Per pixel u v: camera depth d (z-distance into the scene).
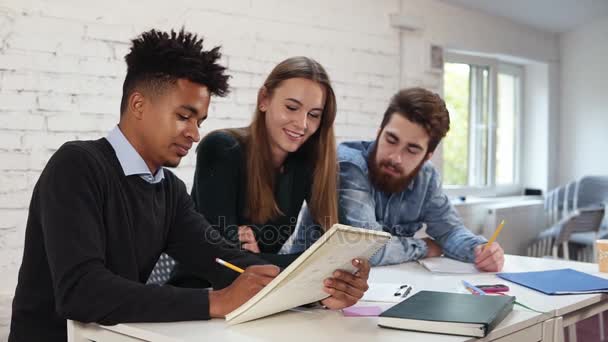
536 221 4.71
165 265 1.73
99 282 1.09
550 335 1.28
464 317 1.09
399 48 3.85
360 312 1.23
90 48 2.51
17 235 2.36
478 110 4.76
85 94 2.51
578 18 4.80
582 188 4.58
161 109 1.22
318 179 1.71
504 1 4.26
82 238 1.12
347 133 3.56
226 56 2.96
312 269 1.08
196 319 1.14
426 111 1.85
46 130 2.41
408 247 1.92
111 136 1.28
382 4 3.73
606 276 1.71
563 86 5.18
